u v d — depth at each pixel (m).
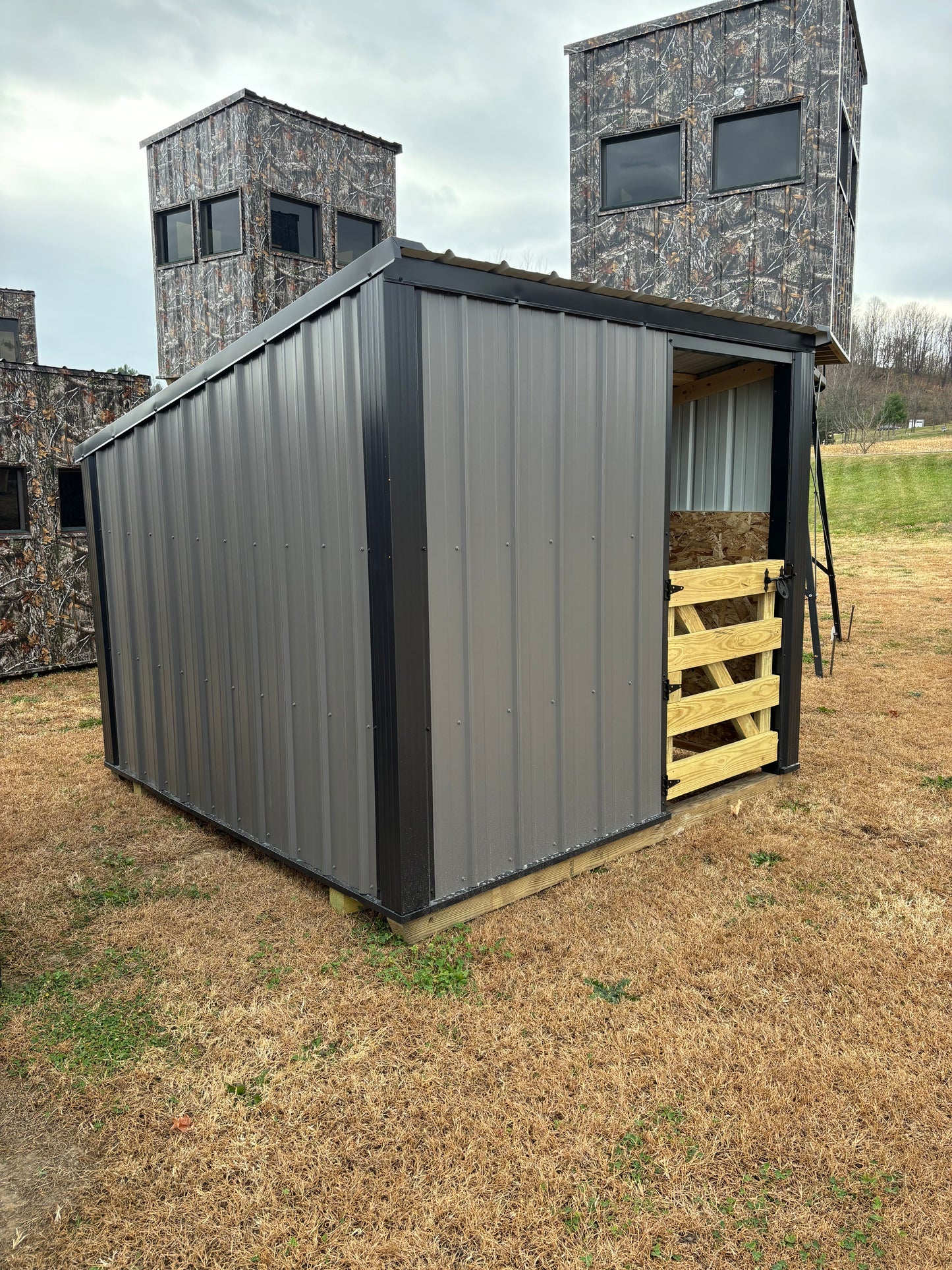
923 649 8.95
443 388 3.13
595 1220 2.00
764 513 5.07
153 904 3.80
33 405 9.27
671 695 4.36
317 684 3.59
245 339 3.77
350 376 3.14
